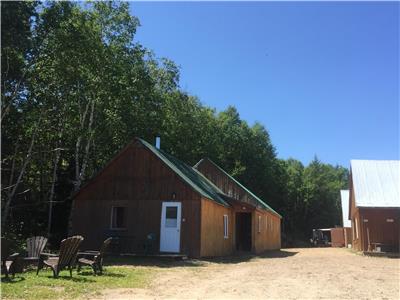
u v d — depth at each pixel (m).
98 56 25.02
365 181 33.25
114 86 26.61
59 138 26.56
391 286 12.90
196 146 47.22
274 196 64.62
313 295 11.07
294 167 79.56
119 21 27.86
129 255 21.67
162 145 38.47
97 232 23.88
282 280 13.95
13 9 20.38
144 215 23.30
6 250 12.74
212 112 57.12
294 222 73.88
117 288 11.23
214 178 35.94
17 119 23.66
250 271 16.80
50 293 9.95
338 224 78.12
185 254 22.19
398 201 31.42
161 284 12.44
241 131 60.44
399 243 30.89
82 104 27.78
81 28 23.89
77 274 13.31
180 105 41.56
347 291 11.80
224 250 27.06
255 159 61.19
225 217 27.80
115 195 24.02
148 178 23.67
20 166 25.84
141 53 29.56
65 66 22.78
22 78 22.16
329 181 83.75
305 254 31.69
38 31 22.44
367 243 31.41
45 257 13.27
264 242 35.75
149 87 30.80
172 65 36.38
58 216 29.36
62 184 29.77
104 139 29.19
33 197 28.62
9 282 11.12
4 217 22.28
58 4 23.02
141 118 30.48
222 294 11.02
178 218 22.73
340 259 24.86
